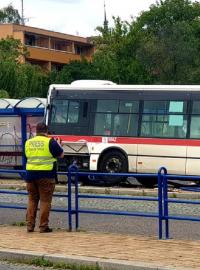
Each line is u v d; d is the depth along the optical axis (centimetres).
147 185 2214
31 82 5234
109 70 6312
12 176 2617
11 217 1456
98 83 2355
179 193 1898
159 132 2230
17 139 2825
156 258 923
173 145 2202
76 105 2355
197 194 1878
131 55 6912
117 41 7000
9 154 2838
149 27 8019
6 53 5916
